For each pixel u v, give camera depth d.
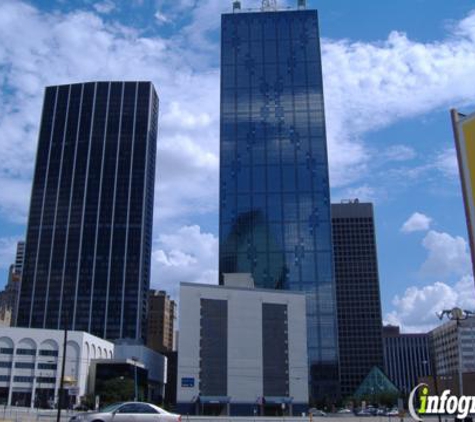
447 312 48.28
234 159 193.88
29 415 79.25
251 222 186.12
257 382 135.75
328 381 171.75
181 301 137.00
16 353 161.88
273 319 142.00
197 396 131.38
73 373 163.25
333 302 177.88
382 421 74.81
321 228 184.75
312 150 193.88
